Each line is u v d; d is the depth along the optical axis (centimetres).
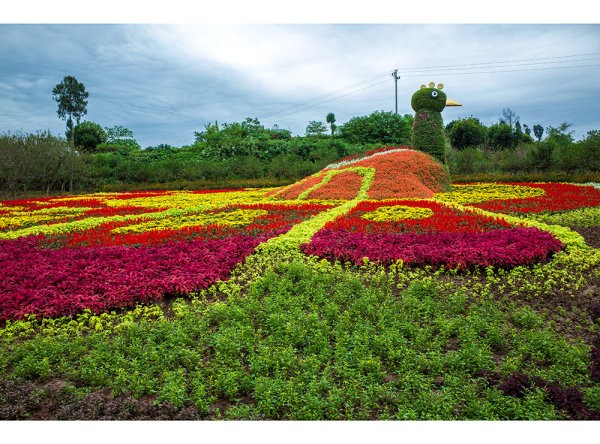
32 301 687
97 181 3438
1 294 710
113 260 859
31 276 798
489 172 3123
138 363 503
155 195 2497
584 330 589
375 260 834
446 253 826
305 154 4184
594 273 779
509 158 3084
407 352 508
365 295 673
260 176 3503
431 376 479
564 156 2767
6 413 423
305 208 1512
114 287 716
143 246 1011
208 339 563
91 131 5191
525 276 775
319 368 496
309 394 434
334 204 1598
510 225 1098
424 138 2191
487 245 873
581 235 1069
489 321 597
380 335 554
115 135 6019
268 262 851
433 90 2214
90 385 483
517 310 629
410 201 1509
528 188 1983
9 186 2841
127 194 2625
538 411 411
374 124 4612
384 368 502
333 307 626
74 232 1248
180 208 1700
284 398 436
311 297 691
